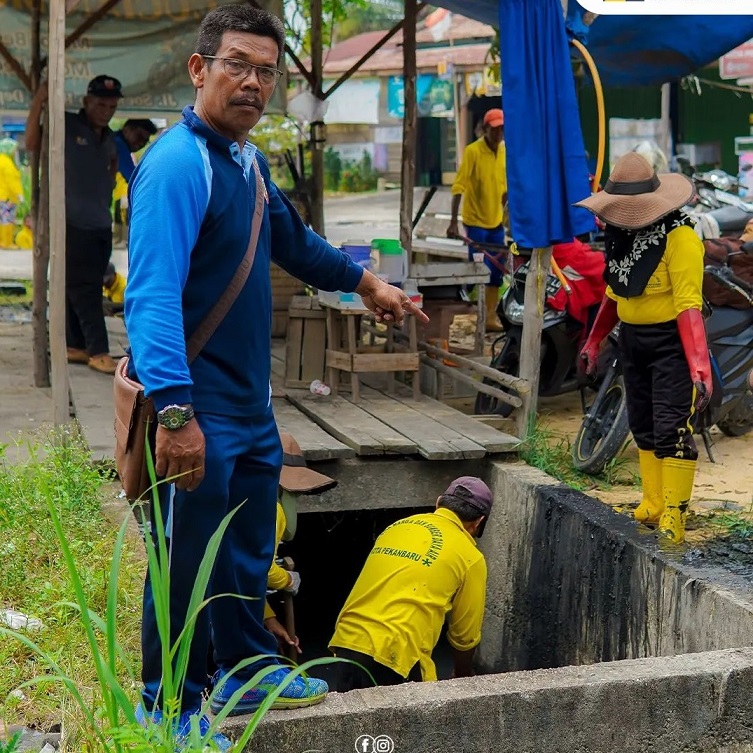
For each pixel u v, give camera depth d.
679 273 4.95
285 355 8.36
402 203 8.38
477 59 17.78
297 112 10.34
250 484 3.38
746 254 6.57
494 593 6.43
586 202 5.07
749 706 3.79
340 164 30.84
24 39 9.70
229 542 3.39
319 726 3.43
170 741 2.93
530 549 6.02
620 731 3.68
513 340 7.58
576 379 7.65
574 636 5.56
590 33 8.05
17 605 4.47
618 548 5.20
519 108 6.34
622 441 6.31
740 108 14.76
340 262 3.71
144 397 3.13
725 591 4.49
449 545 4.92
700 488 6.33
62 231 6.01
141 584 4.65
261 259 3.29
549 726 3.62
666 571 4.84
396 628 4.75
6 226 17.47
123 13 9.94
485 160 10.40
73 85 9.96
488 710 3.56
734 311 6.53
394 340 8.00
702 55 8.46
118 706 3.45
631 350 5.27
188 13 10.07
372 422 6.84
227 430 3.22
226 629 3.42
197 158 3.08
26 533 4.94
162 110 10.24
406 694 3.58
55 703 3.71
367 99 22.97
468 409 7.99
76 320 8.95
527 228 6.41
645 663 3.84
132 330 2.99
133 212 3.07
